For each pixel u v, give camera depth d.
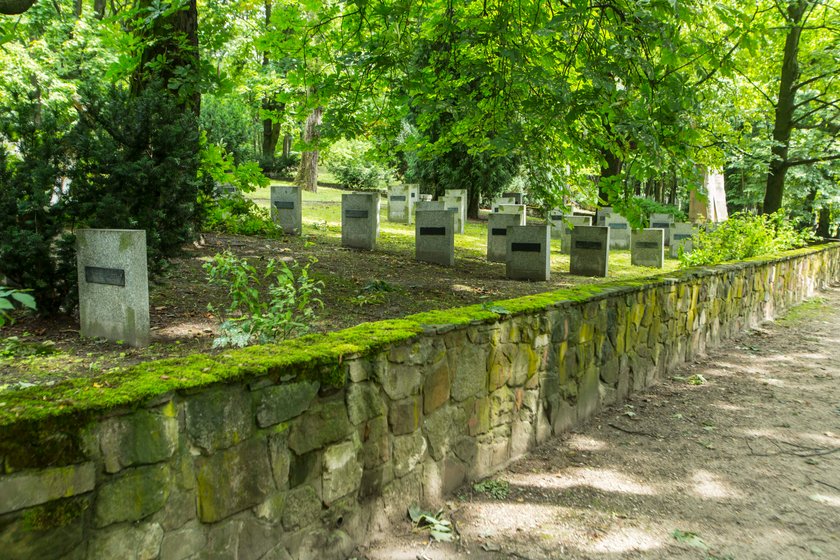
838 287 14.93
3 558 1.59
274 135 36.94
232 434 2.19
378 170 32.34
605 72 5.39
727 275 8.11
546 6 6.07
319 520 2.59
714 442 4.58
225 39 8.88
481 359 3.63
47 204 4.81
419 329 3.13
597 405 5.12
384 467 2.96
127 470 1.87
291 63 7.06
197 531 2.09
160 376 2.06
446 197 17.50
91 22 17.88
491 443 3.80
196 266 7.84
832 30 13.50
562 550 2.97
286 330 4.17
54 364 4.09
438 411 3.31
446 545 2.94
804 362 7.23
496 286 9.13
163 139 5.36
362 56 6.54
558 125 6.01
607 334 5.17
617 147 6.88
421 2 6.23
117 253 4.65
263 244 10.88
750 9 7.39
